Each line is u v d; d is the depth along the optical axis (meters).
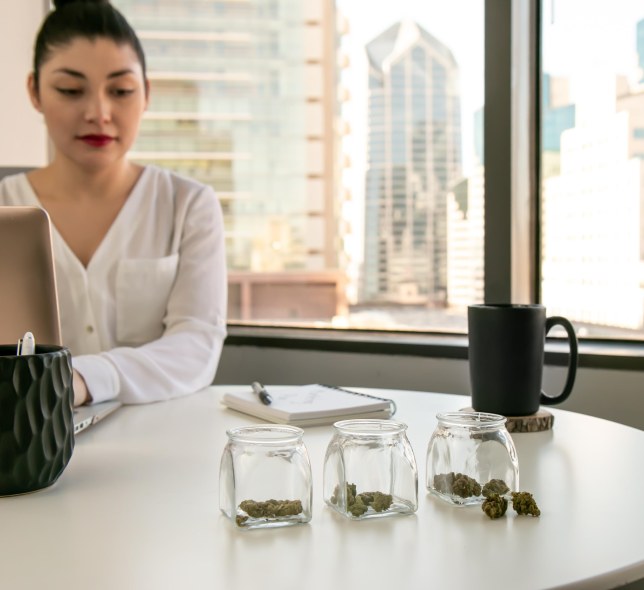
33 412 0.83
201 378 1.49
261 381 2.20
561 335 1.89
